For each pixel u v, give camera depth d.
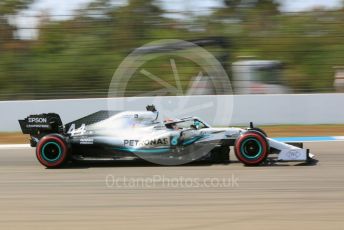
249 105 17.64
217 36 18.98
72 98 18.25
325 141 14.41
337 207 7.11
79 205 7.43
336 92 18.09
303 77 18.16
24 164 11.20
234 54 18.75
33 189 8.57
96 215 6.88
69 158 10.59
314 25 18.97
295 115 17.59
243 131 10.36
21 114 17.45
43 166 10.82
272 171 9.68
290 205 7.24
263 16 19.30
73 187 8.64
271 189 8.23
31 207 7.37
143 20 19.27
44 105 17.52
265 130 16.84
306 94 17.58
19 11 19.67
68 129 10.67
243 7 19.47
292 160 10.20
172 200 7.62
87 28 19.08
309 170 9.80
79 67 18.62
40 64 18.64
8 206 7.46
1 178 9.62
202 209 7.09
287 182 8.73
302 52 18.56
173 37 19.08
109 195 8.02
